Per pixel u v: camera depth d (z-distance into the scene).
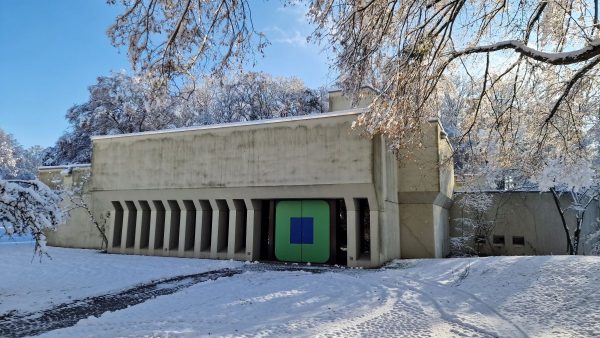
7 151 67.00
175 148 21.73
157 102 7.70
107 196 23.45
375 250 17.28
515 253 24.69
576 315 8.14
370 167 17.42
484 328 7.69
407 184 20.88
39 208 11.18
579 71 10.98
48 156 45.88
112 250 23.25
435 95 12.42
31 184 11.45
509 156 14.67
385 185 18.53
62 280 14.59
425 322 8.16
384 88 10.78
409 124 11.16
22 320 9.38
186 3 7.22
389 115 11.02
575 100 13.52
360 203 19.14
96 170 23.81
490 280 11.47
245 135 20.05
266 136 19.56
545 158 16.11
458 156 25.27
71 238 26.75
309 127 18.72
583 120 15.30
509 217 25.08
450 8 9.83
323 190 18.28
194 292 11.72
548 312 8.55
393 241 19.59
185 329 7.76
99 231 25.58
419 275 14.07
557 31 11.10
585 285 9.45
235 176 20.02
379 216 17.67
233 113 44.47
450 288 11.62
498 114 13.76
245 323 8.19
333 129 18.27
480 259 14.78
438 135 20.55
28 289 13.09
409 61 10.30
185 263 18.48
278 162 19.16
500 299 9.84
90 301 11.44
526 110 13.94
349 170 17.73
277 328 7.73
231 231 20.27
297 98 46.06
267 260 19.89
